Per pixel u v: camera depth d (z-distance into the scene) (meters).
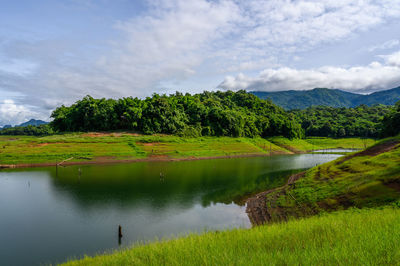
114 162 79.94
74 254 21.55
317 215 23.84
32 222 29.02
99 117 112.12
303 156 114.06
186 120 134.50
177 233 25.84
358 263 5.89
